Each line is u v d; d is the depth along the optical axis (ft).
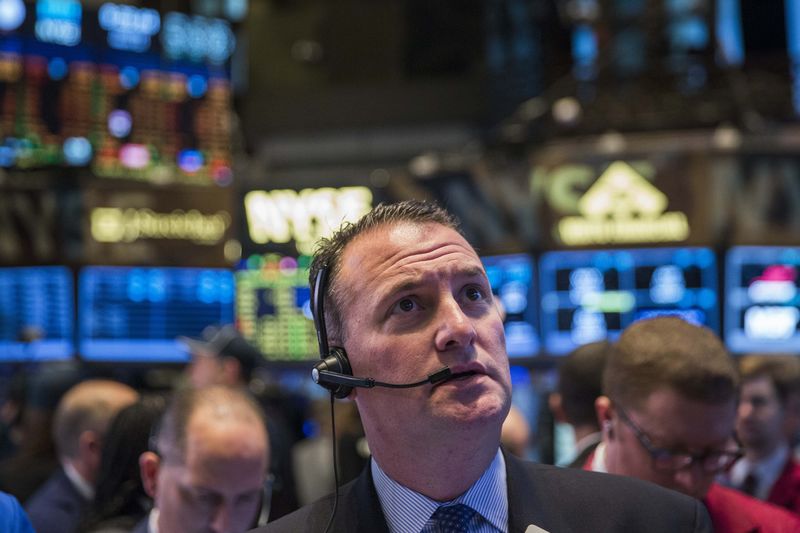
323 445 12.77
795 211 19.03
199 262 21.16
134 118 22.15
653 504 4.45
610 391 6.08
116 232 21.06
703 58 22.39
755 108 22.31
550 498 4.44
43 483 11.01
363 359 4.29
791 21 26.53
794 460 9.61
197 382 13.56
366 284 4.32
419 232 4.38
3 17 21.56
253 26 29.58
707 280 19.13
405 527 4.27
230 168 22.65
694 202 19.12
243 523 6.42
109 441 7.68
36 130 21.62
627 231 19.36
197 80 22.66
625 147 19.38
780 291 19.03
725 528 6.13
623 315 19.38
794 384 9.41
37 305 20.98
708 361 5.82
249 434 6.38
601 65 22.67
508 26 26.89
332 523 4.39
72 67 21.85
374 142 28.27
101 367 20.92
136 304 21.12
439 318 4.18
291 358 20.93
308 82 29.04
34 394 11.27
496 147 21.83
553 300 19.67
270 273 21.04
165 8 22.91
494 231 19.98
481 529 4.26
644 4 22.70
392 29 28.76
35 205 20.95
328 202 20.85
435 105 28.02
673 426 5.78
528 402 19.70
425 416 4.11
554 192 19.60
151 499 7.55
